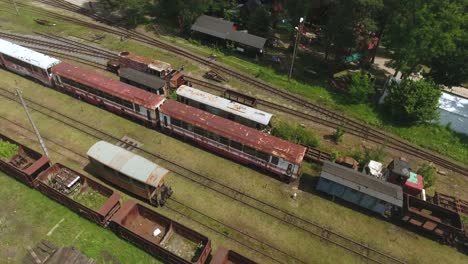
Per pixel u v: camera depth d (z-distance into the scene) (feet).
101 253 78.07
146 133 114.42
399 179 95.71
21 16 178.29
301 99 137.39
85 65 144.97
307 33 196.75
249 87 142.10
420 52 133.49
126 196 92.12
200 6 172.76
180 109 108.58
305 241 85.40
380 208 90.43
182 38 176.45
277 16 194.29
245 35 167.73
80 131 112.16
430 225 87.51
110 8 196.13
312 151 108.68
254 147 97.96
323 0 157.79
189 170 101.65
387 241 87.51
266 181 100.99
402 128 128.36
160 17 193.06
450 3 138.41
